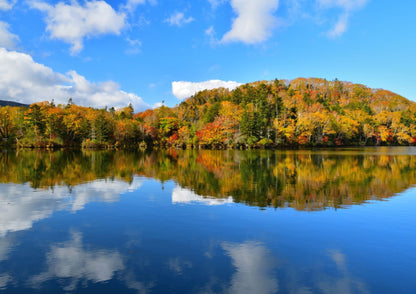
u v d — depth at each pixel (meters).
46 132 101.75
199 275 8.36
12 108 115.25
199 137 110.38
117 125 113.06
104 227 12.72
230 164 42.06
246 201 17.83
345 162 45.00
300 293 7.45
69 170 33.66
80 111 123.69
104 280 8.05
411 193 20.36
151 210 15.65
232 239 11.31
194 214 14.86
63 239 11.25
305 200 18.16
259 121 102.19
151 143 122.56
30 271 8.59
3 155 59.19
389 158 53.25
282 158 54.16
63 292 7.43
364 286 7.86
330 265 9.12
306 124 107.88
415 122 135.38
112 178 27.41
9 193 20.06
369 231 12.38
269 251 10.17
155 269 8.73
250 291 7.50
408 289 7.71
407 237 11.69
